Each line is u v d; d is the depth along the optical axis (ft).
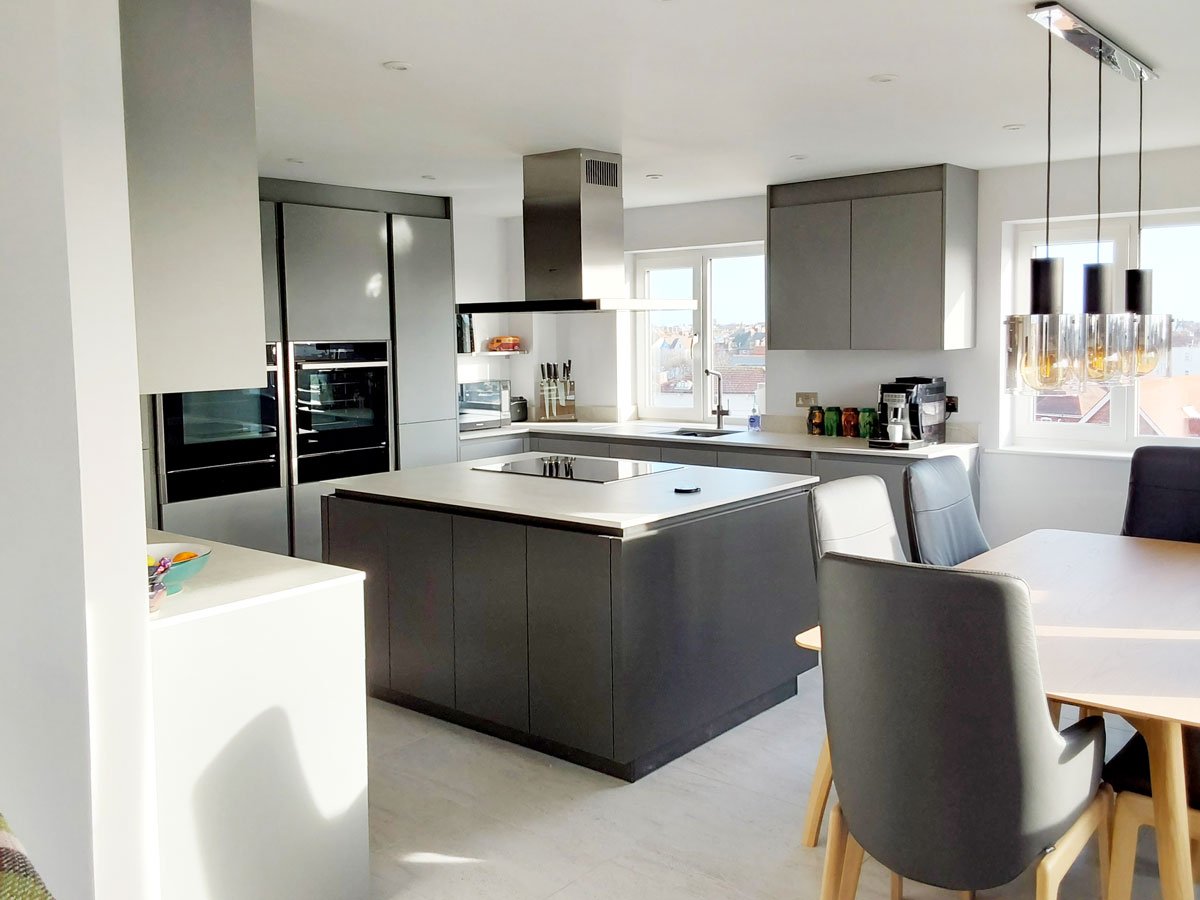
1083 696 6.53
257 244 8.93
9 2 6.55
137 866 7.02
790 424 20.70
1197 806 7.38
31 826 7.06
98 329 6.65
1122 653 7.38
